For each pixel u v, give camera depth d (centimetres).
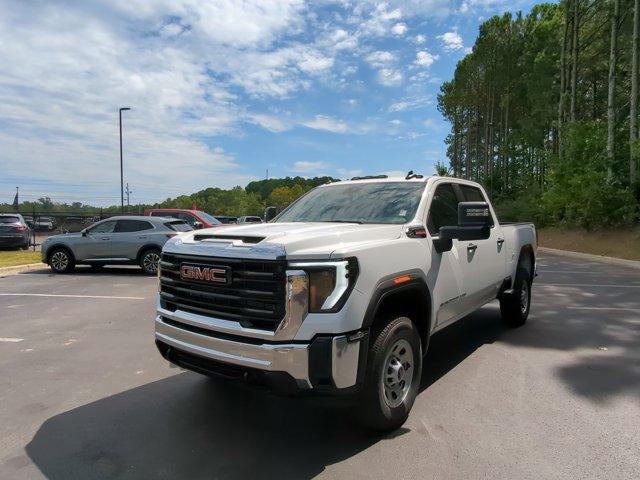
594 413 399
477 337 646
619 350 581
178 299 371
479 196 593
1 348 603
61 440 358
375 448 343
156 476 308
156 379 488
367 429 367
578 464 319
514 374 496
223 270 334
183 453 338
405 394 375
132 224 1395
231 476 308
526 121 4069
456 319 505
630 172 2159
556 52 3619
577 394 440
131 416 400
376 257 346
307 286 310
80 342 631
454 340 631
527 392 446
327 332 309
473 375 494
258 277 320
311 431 371
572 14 2991
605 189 2173
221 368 339
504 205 4069
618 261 1712
